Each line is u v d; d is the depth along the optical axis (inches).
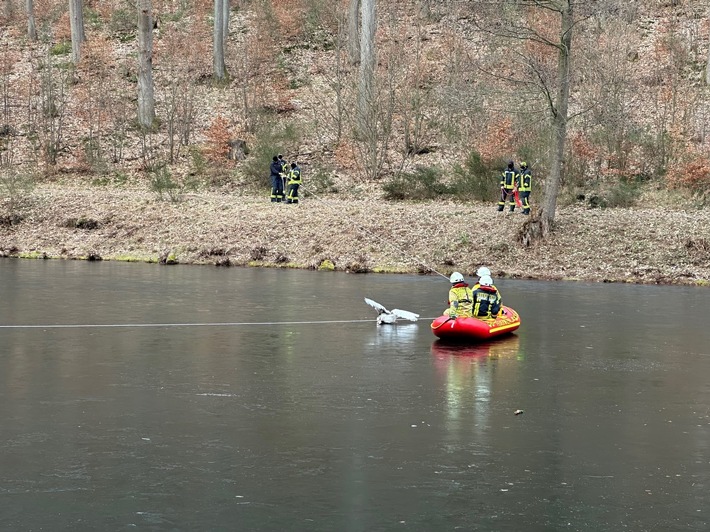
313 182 1528.1
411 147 1656.0
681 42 1929.1
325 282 1042.7
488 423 460.8
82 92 1926.7
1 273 1092.5
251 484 364.5
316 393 520.4
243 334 714.8
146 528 319.0
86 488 357.7
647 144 1460.4
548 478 376.2
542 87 1164.5
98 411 474.9
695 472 386.0
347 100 1809.8
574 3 1117.1
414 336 717.3
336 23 2185.0
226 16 2133.4
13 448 408.2
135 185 1585.9
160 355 628.1
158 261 1230.3
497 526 324.2
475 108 1337.4
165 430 440.5
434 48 1973.4
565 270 1123.3
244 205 1375.5
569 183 1391.5
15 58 2112.5
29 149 1748.3
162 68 2074.3
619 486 367.6
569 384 551.2
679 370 593.3
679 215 1237.1
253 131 1754.4
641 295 959.0
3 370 576.1
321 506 341.1
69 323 754.2
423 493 356.5
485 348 667.4
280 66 2032.5
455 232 1222.3
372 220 1272.1
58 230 1355.8
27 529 317.4
